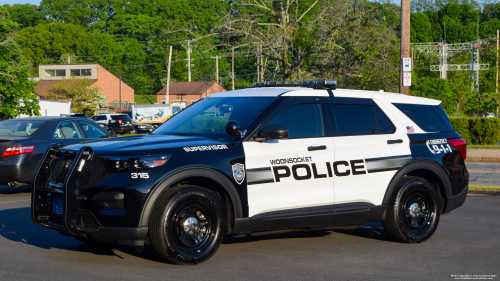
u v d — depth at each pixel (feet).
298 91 19.51
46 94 245.65
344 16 77.77
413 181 21.06
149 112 147.33
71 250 19.36
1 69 59.26
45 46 367.04
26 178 32.96
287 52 80.23
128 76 366.22
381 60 83.35
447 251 19.99
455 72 232.73
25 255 18.61
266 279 15.98
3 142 32.60
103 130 38.47
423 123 22.16
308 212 18.79
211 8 332.60
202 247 17.21
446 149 22.25
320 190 19.11
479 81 220.23
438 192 22.39
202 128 19.25
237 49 84.94
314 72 83.35
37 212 18.13
